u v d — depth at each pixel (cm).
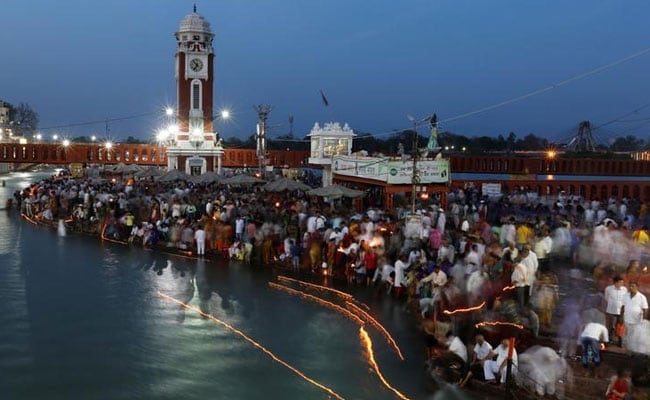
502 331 1518
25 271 2577
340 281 2417
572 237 2416
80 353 1656
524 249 1731
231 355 1650
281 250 2739
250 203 3262
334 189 3309
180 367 1567
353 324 1900
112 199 3647
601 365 1405
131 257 2902
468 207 3378
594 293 1855
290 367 1562
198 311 2041
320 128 4309
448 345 1491
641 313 1424
